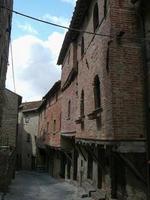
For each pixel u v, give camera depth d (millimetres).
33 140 45531
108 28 10828
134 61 10391
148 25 9891
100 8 12383
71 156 23484
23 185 23406
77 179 21078
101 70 12008
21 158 47219
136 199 10039
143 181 9727
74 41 19188
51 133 30953
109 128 10398
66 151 23531
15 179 28312
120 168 11711
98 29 12695
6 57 18188
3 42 15945
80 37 17375
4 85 18031
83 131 15570
